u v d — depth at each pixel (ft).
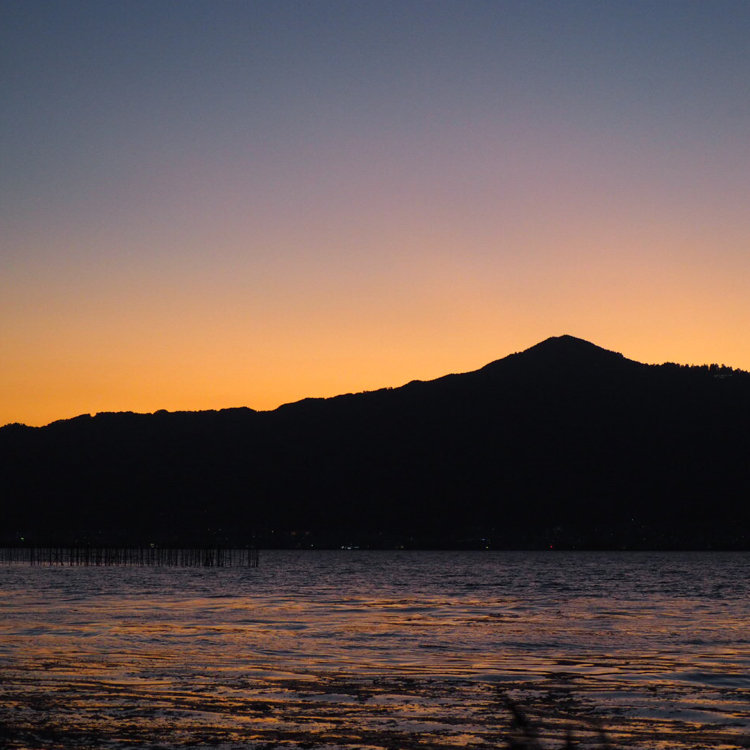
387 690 90.84
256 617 175.01
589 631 151.94
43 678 94.99
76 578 358.84
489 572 517.55
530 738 67.87
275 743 69.62
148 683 92.84
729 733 74.08
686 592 299.99
